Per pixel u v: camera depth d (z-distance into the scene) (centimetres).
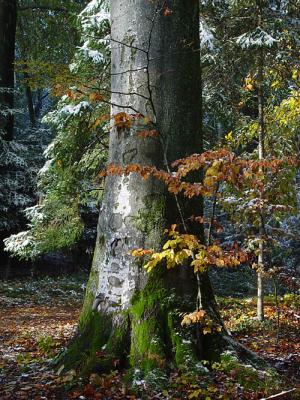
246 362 460
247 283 1562
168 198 482
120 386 424
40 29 2080
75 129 959
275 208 663
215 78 880
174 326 459
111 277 484
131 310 468
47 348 589
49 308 1258
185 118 501
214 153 412
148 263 427
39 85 561
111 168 438
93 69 905
